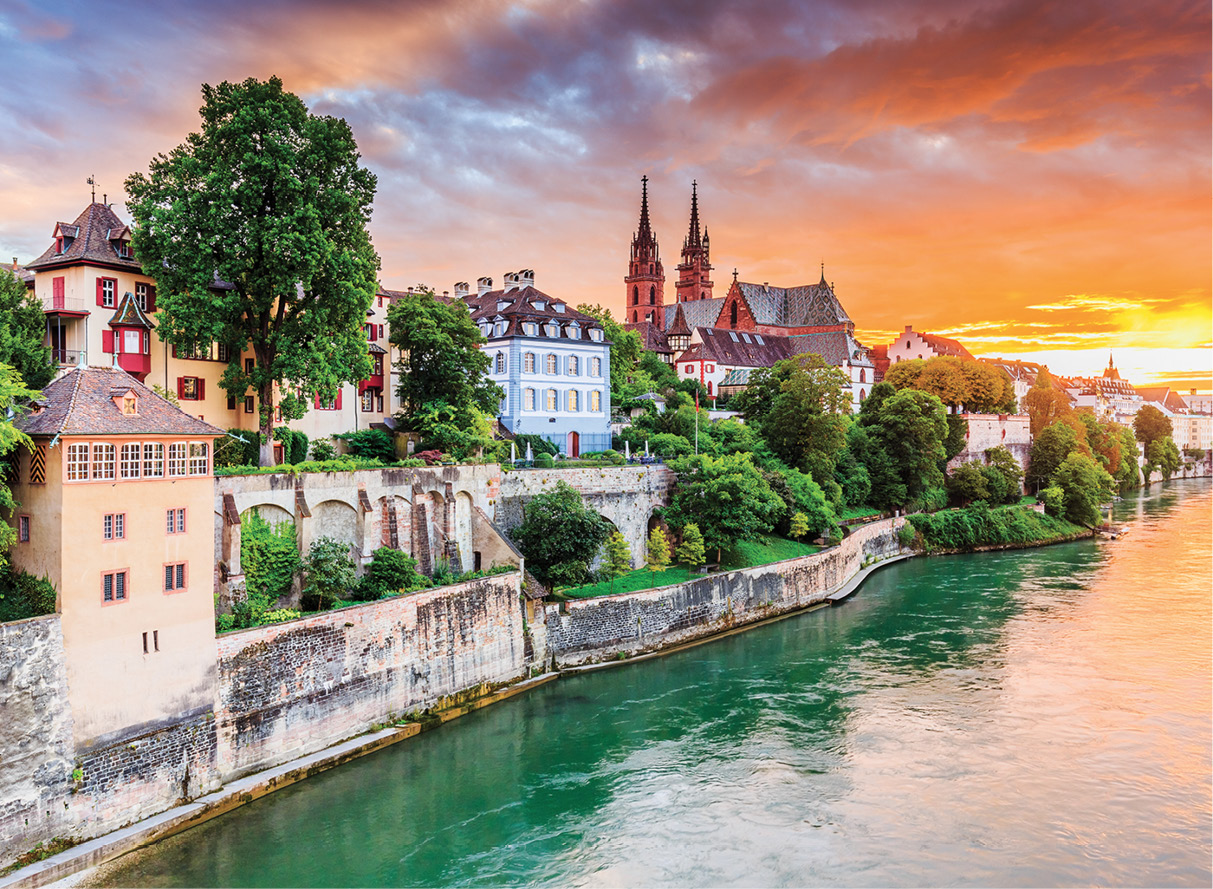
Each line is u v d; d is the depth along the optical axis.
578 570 64.56
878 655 65.19
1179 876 36.50
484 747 48.41
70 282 57.78
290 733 44.19
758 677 60.44
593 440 99.50
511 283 107.94
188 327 54.88
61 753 35.34
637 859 37.31
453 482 64.06
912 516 112.75
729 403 135.50
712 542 78.19
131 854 36.53
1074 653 64.81
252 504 51.00
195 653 40.25
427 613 52.16
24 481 37.19
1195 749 48.12
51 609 35.84
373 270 60.16
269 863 36.38
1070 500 129.62
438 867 36.50
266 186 55.59
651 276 195.50
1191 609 77.44
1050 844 38.75
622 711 53.94
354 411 76.31
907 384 162.38
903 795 43.09
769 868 36.75
